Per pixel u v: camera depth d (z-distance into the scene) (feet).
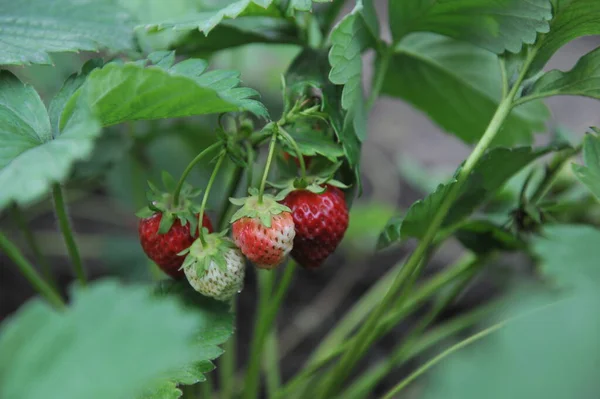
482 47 1.09
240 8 1.02
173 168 1.76
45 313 0.73
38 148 0.87
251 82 2.10
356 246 1.92
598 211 1.32
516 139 1.39
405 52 1.28
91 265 1.83
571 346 0.70
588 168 1.02
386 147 2.43
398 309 1.27
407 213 1.02
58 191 1.09
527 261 1.70
